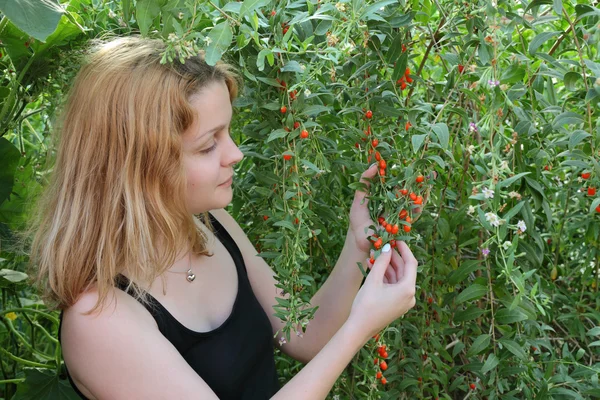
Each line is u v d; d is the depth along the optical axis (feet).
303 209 3.91
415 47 5.33
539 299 4.77
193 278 4.03
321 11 3.66
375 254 3.92
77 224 3.56
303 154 4.07
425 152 3.91
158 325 3.71
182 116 3.56
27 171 5.50
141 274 3.66
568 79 3.93
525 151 4.57
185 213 3.74
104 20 4.76
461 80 4.10
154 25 4.06
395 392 4.73
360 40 4.03
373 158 4.08
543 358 4.65
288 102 3.86
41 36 3.40
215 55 3.33
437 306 4.64
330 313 4.47
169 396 3.40
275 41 3.74
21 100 5.17
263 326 4.31
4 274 5.32
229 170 3.88
